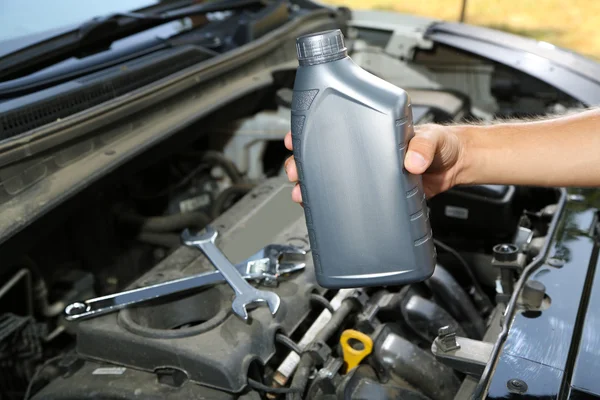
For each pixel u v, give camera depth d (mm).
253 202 1325
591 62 1745
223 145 1797
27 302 1326
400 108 698
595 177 884
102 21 1561
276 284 1022
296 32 1983
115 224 1629
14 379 1265
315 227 761
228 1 2021
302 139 726
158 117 1434
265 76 1768
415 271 751
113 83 1369
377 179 715
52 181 1167
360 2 5520
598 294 964
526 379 817
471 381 923
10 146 1074
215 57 1653
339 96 698
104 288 1550
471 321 1173
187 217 1609
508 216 1375
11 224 1052
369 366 991
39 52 1411
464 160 903
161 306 1029
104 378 921
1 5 1540
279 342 956
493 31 2037
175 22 1841
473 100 2070
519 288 992
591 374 812
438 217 1437
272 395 968
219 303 1000
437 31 2109
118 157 1257
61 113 1244
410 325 1083
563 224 1176
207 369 855
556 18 5453
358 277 763
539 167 894
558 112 1646
